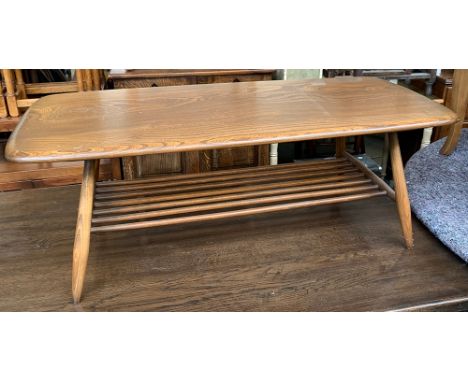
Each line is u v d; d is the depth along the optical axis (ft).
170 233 5.07
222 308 3.99
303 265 4.53
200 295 4.15
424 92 7.64
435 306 4.02
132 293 4.18
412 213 5.41
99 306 4.01
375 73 7.16
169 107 4.45
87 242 3.91
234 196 4.65
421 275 4.39
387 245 4.83
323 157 8.16
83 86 6.48
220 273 4.43
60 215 5.44
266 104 4.52
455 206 5.08
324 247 4.81
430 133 7.27
